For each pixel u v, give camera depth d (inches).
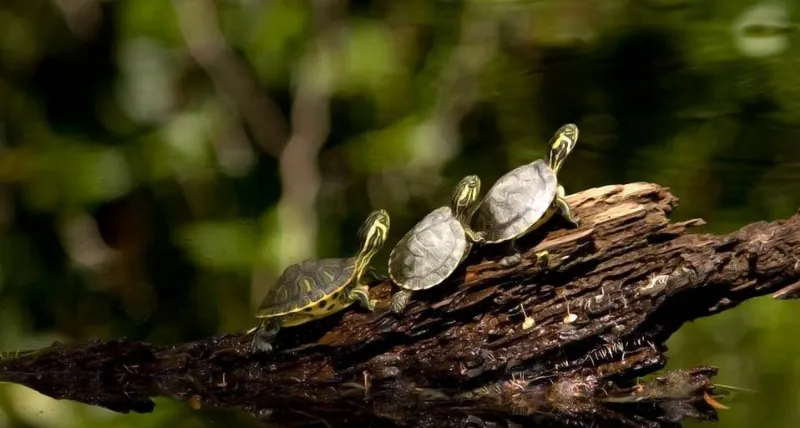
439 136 136.3
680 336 131.2
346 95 138.0
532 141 135.1
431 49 137.5
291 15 138.0
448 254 115.9
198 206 139.3
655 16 130.6
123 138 139.3
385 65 137.4
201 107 139.5
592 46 132.6
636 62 132.8
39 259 139.9
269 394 117.0
